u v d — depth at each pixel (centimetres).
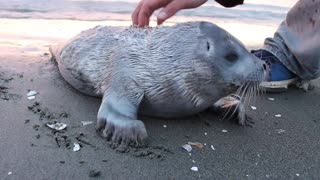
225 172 95
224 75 105
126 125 102
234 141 108
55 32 175
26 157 95
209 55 104
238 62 105
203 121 117
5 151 96
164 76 107
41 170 91
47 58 149
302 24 133
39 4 210
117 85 110
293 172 98
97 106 119
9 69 138
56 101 120
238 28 199
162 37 111
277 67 136
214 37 106
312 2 128
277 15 223
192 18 207
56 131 105
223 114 120
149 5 118
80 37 126
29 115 112
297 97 137
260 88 129
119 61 112
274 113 125
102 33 123
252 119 121
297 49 134
